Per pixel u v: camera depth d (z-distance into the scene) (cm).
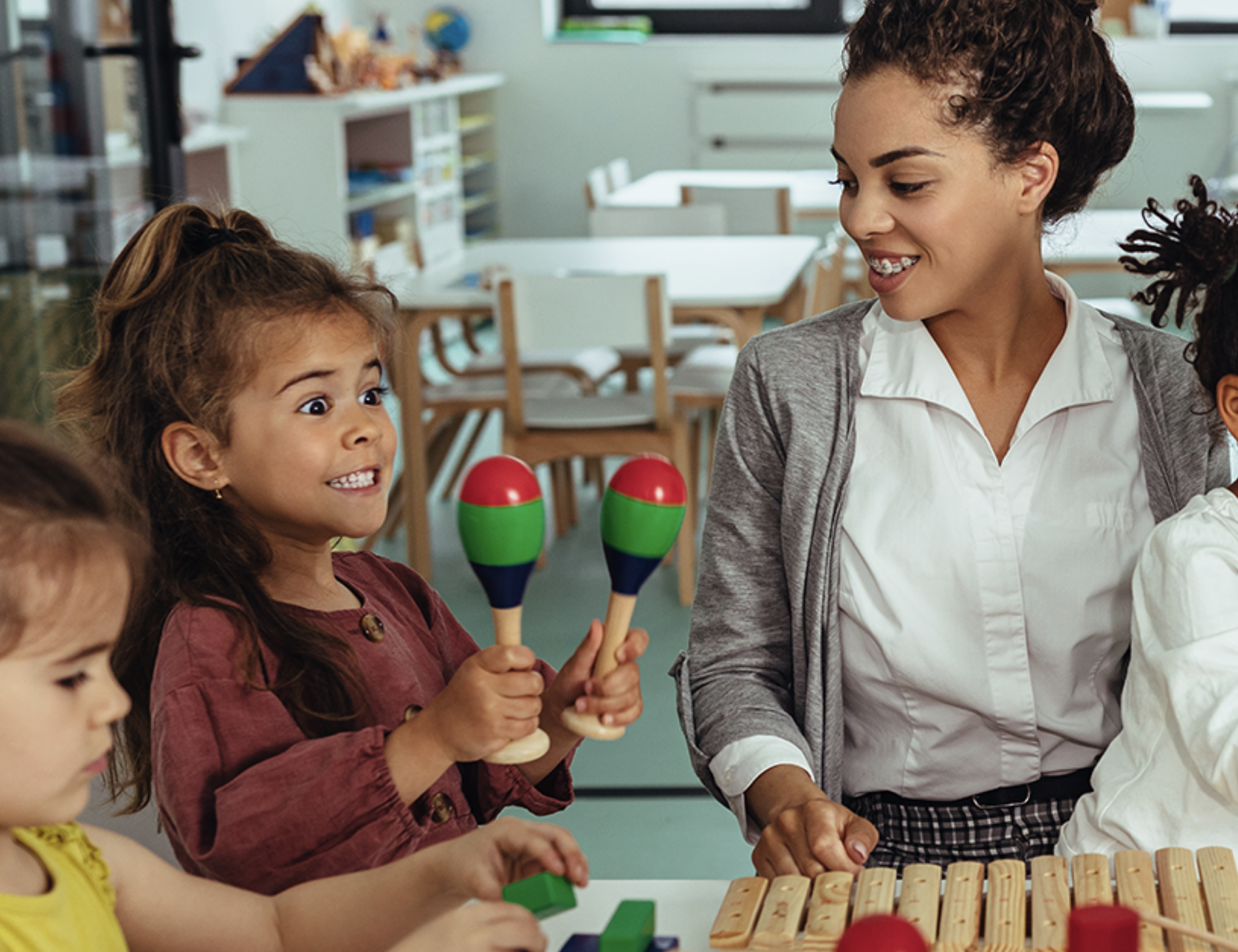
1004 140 103
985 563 114
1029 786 118
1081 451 115
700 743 119
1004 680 115
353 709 95
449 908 81
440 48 645
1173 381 115
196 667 91
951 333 115
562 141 664
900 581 115
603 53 652
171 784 89
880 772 120
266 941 82
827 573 117
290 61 496
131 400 98
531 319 312
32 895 73
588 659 86
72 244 287
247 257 98
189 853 88
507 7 652
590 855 215
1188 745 97
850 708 123
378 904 81
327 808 86
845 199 110
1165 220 111
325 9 604
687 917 85
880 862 118
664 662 290
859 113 104
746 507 123
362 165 566
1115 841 103
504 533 79
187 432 96
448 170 611
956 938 78
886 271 108
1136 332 118
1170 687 98
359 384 98
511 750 83
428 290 327
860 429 118
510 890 75
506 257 391
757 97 643
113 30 292
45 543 67
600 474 412
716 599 125
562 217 672
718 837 221
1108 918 58
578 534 377
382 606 109
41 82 280
